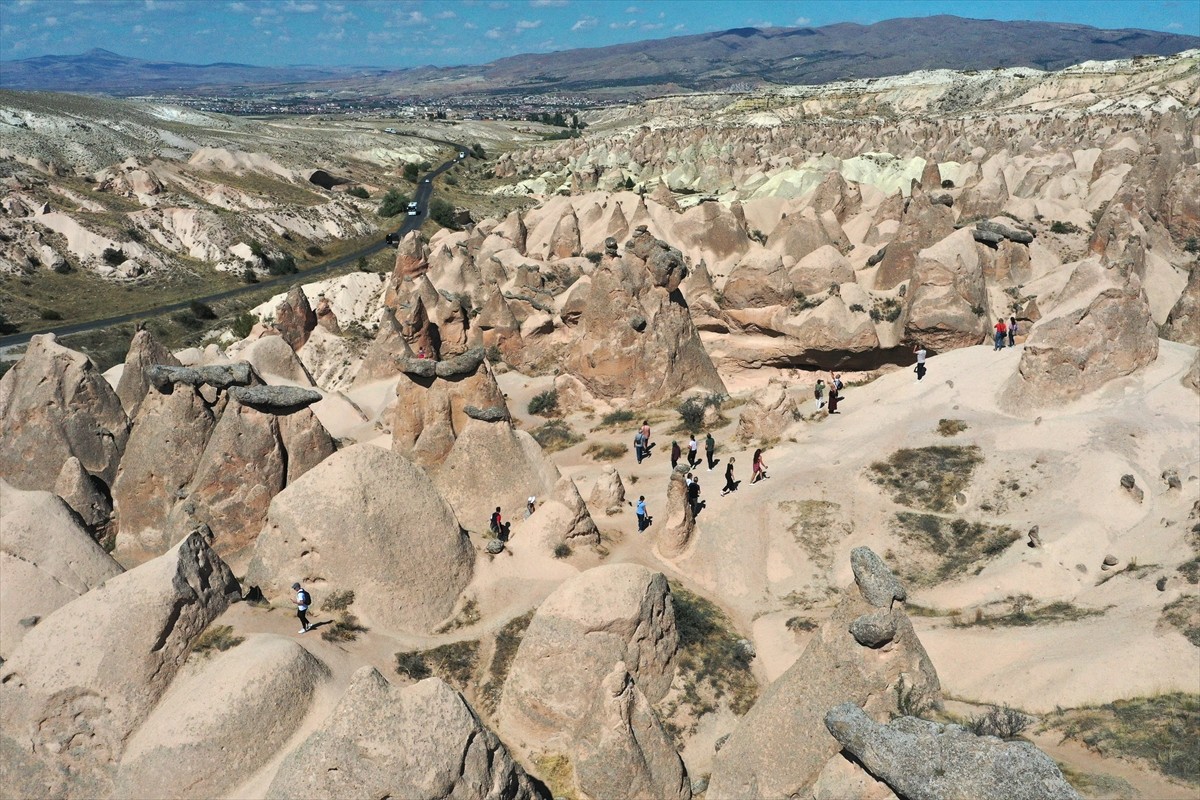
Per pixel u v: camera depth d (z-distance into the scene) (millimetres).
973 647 22984
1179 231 66062
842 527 30375
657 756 19500
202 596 22109
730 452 38250
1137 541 26469
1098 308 33344
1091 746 18344
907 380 39844
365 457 26375
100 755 19688
